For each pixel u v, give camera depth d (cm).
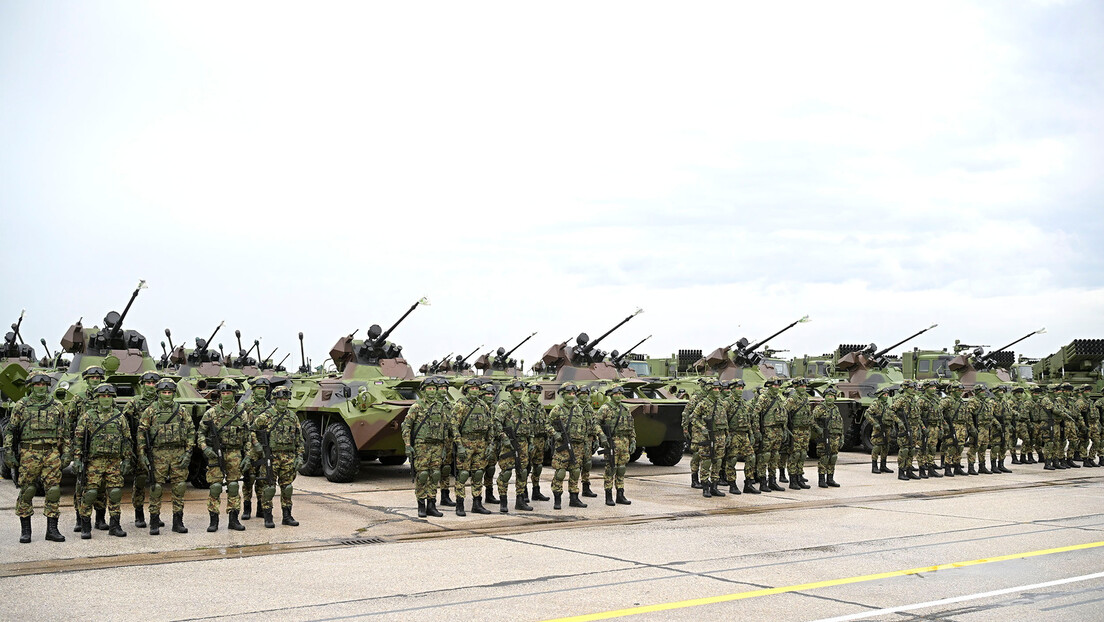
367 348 2048
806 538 1168
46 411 1122
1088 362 3469
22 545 1103
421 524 1280
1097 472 2131
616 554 1054
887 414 2070
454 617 767
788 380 2561
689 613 782
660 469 2148
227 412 1223
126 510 1416
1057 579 923
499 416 1422
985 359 3256
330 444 1859
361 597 838
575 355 2405
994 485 1836
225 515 1366
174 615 772
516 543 1128
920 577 930
